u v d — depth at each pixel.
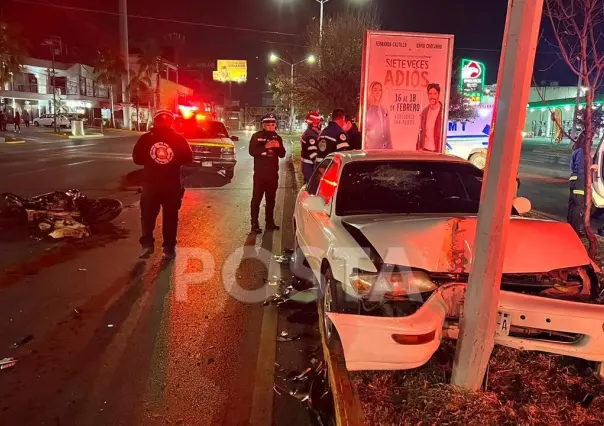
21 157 21.41
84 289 5.63
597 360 3.15
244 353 4.23
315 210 4.54
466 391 3.12
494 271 2.96
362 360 3.11
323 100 19.38
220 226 9.07
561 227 3.66
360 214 4.46
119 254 7.04
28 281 5.84
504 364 3.59
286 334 4.60
